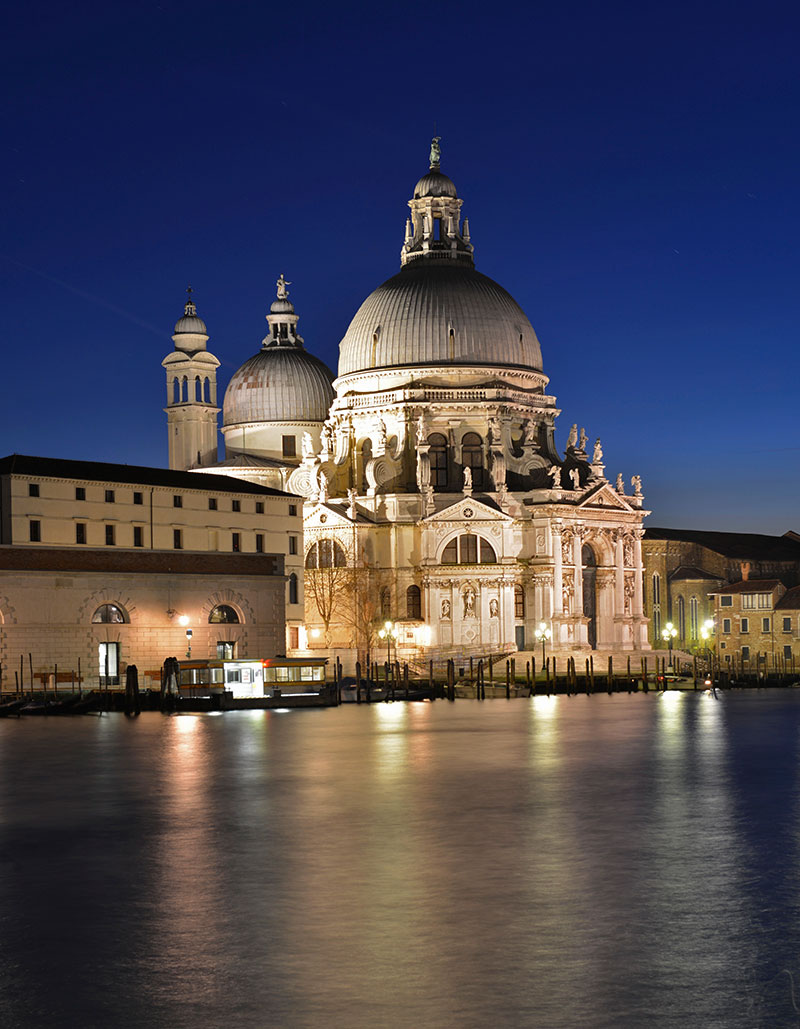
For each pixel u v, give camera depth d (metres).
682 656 169.25
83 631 119.12
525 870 34.81
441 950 26.81
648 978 24.80
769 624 185.50
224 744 73.06
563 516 165.50
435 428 172.38
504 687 132.50
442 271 179.12
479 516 163.38
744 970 25.28
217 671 112.88
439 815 44.53
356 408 175.25
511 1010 22.97
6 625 114.06
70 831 42.12
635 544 178.50
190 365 182.75
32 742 76.06
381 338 176.00
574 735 77.31
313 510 168.00
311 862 36.22
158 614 124.62
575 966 25.61
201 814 45.44
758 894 31.80
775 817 43.72
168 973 25.42
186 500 133.62
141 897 32.03
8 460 122.00
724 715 95.88
